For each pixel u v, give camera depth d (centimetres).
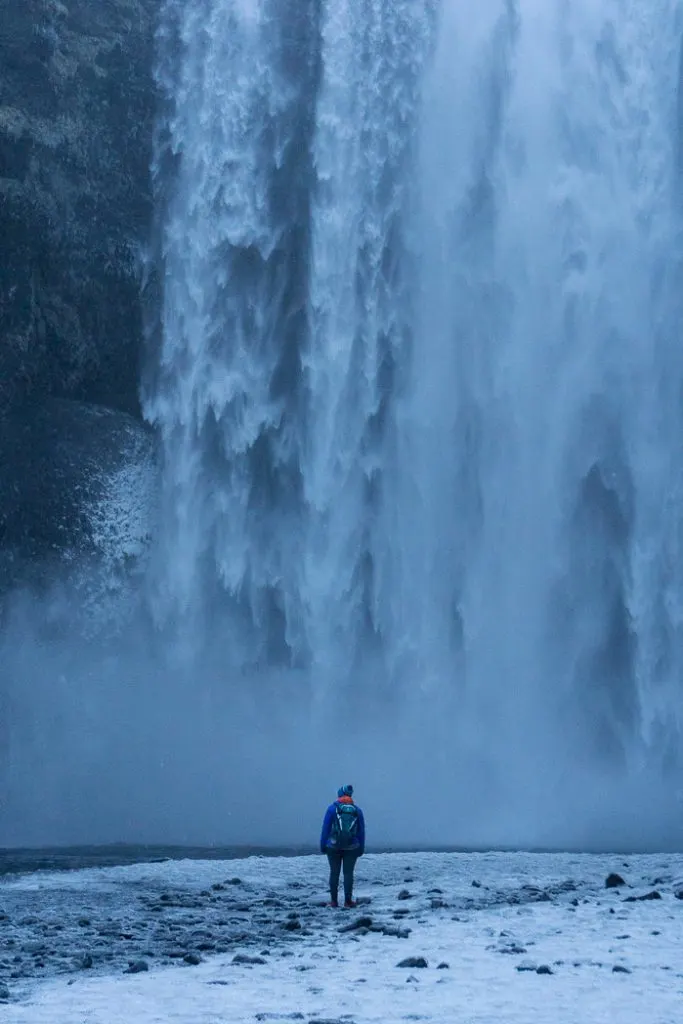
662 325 3703
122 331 3853
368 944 1024
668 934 1050
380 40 3953
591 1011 719
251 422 3841
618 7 3872
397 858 2073
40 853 2508
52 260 3725
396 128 3909
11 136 3628
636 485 3653
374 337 3838
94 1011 743
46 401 3806
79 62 3806
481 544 3697
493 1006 738
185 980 858
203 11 3966
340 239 3888
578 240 3772
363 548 3756
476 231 3828
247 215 3906
